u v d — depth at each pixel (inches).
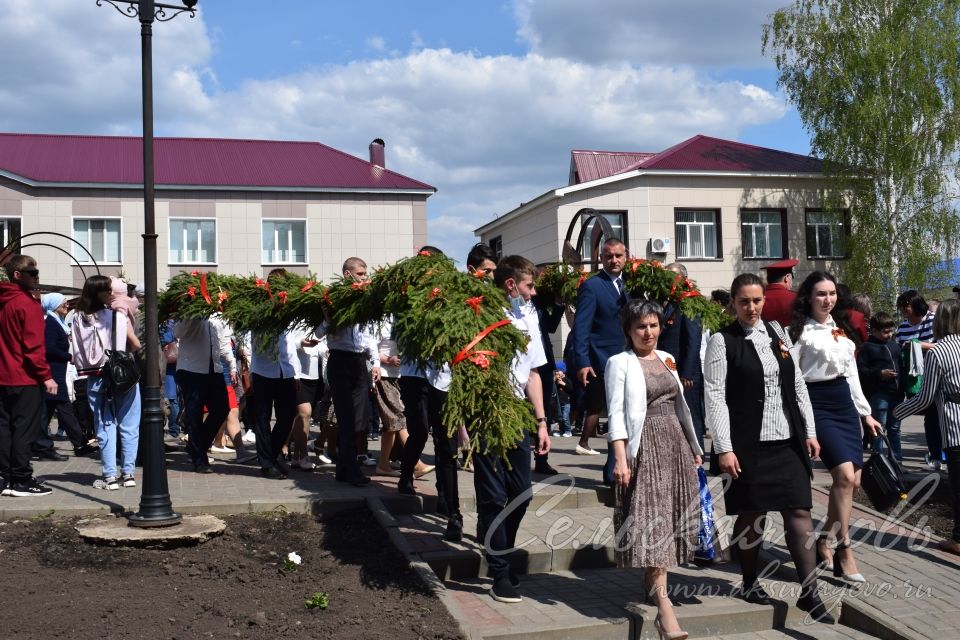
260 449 322.0
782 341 217.5
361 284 279.1
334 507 275.6
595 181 1082.7
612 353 300.7
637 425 200.8
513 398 214.4
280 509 271.6
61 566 217.6
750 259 1128.8
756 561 221.3
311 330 312.5
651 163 1125.1
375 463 359.3
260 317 310.7
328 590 212.7
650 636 202.8
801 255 1144.8
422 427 281.1
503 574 218.1
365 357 308.5
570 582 237.0
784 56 1123.9
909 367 366.3
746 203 1127.6
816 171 1135.6
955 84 1030.4
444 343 213.8
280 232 1132.5
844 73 1066.1
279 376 321.1
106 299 298.7
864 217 1092.5
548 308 381.4
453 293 229.0
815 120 1089.4
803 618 219.1
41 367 280.5
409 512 282.0
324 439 366.6
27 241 1046.4
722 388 214.2
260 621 191.2
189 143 1213.1
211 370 335.0
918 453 427.8
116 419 301.3
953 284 1069.1
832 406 230.2
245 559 231.6
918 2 1054.4
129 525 244.4
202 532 239.5
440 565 234.2
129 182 1075.9
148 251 250.2
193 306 317.7
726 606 216.7
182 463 366.3
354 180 1162.6
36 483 286.5
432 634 188.9
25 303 280.5
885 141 1055.6
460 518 253.1
